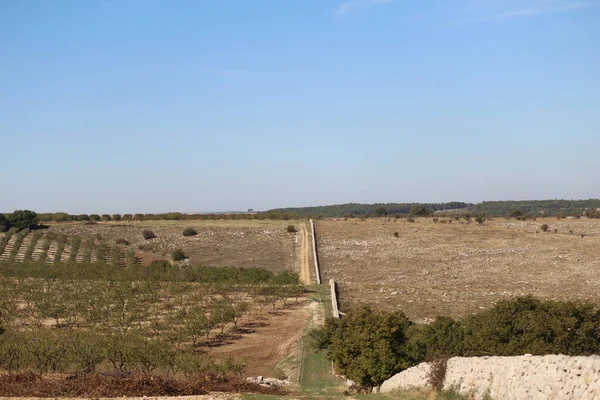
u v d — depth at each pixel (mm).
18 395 22297
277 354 54125
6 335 39219
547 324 31172
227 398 21422
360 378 35844
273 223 132750
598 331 30891
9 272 82438
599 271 93375
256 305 72250
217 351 55344
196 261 107688
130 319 60469
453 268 97938
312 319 65562
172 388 24016
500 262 100375
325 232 123250
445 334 35688
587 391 14609
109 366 38219
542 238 114875
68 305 64125
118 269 87562
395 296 75562
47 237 114500
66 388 23156
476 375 20438
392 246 111750
